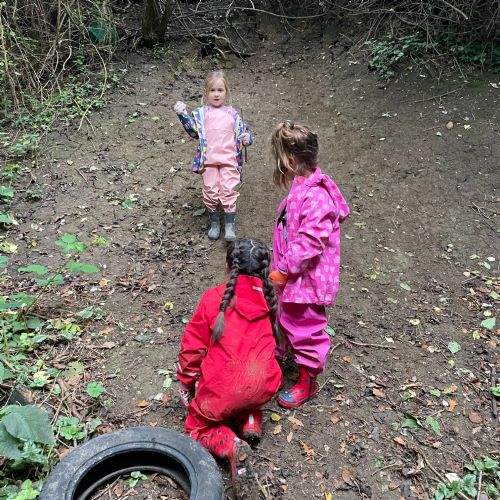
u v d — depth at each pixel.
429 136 6.00
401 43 7.05
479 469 2.89
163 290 4.21
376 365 3.60
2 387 3.24
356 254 4.73
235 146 4.64
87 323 3.81
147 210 5.16
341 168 5.80
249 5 8.52
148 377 3.39
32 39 7.17
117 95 6.83
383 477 2.84
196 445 2.66
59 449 2.85
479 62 6.70
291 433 3.05
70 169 5.61
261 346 2.81
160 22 7.70
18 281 4.20
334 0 7.98
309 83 7.26
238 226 5.03
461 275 4.54
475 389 3.44
